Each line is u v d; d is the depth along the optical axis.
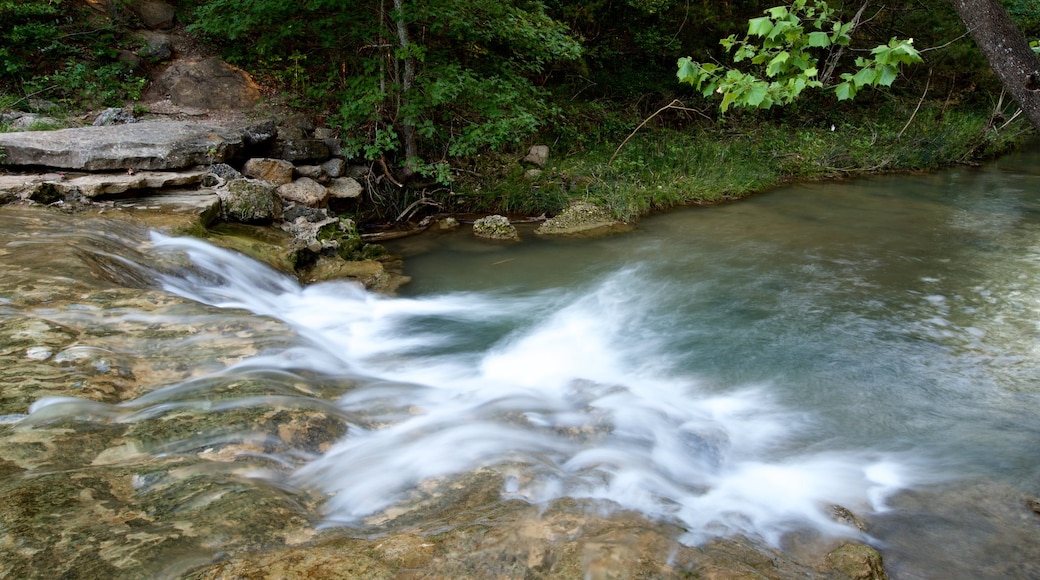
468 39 10.29
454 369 5.15
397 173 10.18
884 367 5.26
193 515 2.31
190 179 7.28
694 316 6.46
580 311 6.70
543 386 4.80
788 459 3.95
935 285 7.15
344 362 4.61
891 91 18.25
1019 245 8.63
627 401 4.41
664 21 15.20
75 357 3.42
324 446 3.12
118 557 2.01
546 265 8.16
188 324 4.16
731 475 3.69
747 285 7.28
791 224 9.80
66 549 2.03
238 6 9.01
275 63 10.48
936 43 17.33
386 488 2.90
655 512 2.99
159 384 3.45
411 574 2.12
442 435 3.51
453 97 9.12
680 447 3.85
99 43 9.76
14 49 9.21
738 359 5.47
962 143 15.57
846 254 8.30
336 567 2.05
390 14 8.91
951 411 4.55
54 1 9.49
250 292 6.05
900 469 3.85
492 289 7.40
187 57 10.35
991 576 2.95
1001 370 5.17
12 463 2.52
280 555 2.08
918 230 9.44
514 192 10.29
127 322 4.05
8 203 6.09
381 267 7.55
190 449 2.83
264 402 3.27
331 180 9.17
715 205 11.02
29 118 8.41
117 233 5.80
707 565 2.30
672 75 15.92
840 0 14.36
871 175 13.83
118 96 9.34
